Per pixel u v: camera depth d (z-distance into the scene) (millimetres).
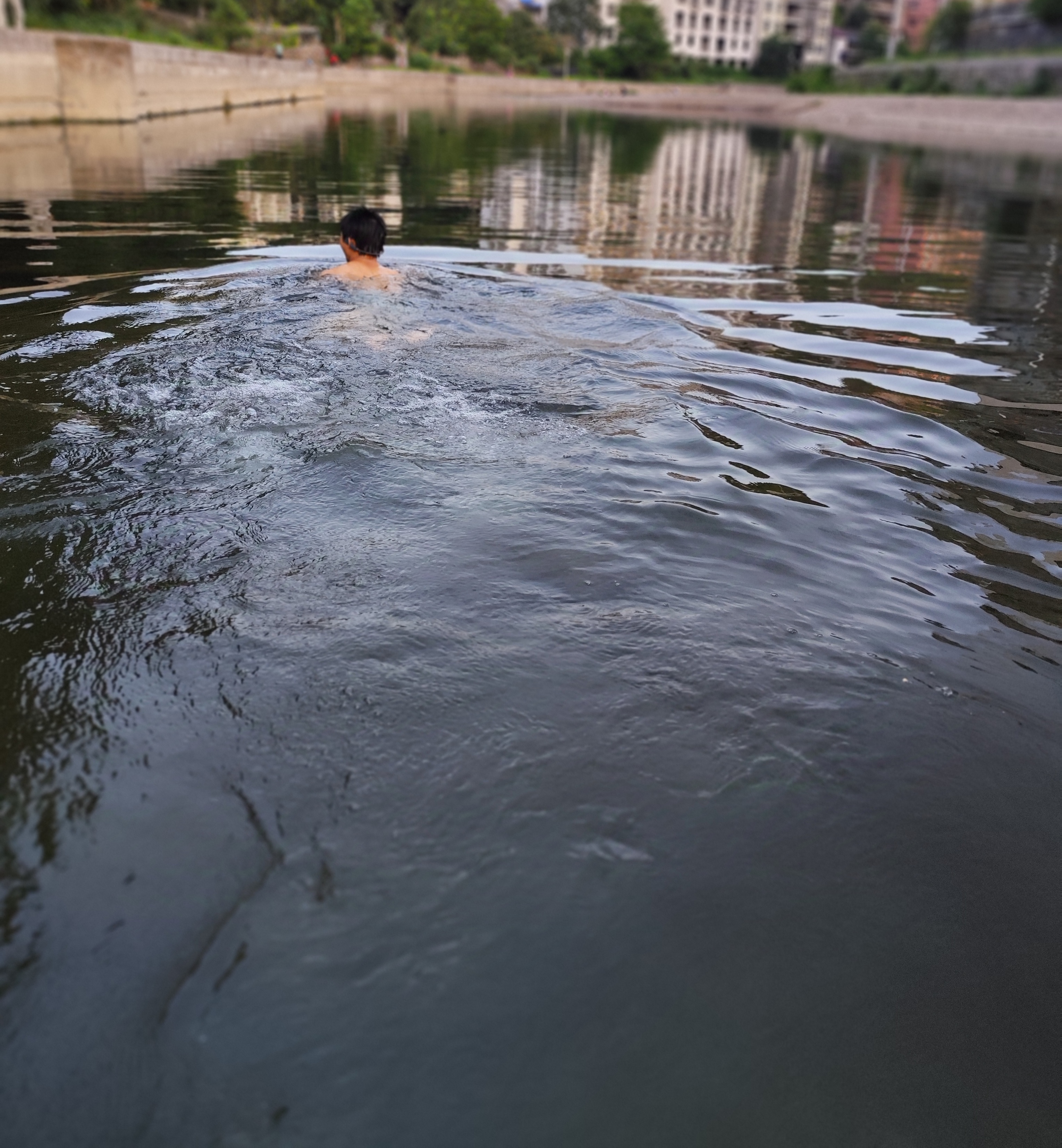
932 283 6781
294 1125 979
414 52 73062
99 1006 1082
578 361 3895
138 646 1746
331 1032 1074
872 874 1395
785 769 1573
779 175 16531
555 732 1587
